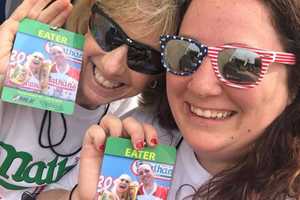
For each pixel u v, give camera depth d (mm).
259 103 427
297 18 421
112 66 523
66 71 522
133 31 510
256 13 416
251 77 417
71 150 589
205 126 445
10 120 565
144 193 434
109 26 517
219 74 421
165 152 437
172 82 450
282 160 461
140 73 537
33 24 503
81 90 572
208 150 451
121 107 623
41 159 580
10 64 497
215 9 423
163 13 501
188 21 441
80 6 544
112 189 430
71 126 582
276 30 421
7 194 583
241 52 414
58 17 529
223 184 468
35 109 567
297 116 458
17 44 499
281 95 441
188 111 455
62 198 532
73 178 569
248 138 448
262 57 414
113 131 438
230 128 442
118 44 521
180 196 498
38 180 582
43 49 509
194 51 427
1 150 570
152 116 577
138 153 434
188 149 511
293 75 441
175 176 508
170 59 445
